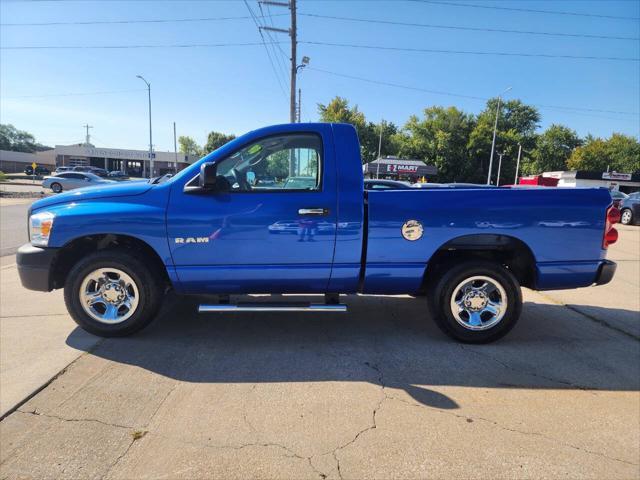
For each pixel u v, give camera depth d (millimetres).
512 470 2414
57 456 2475
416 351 4016
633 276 7629
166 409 2969
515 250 4188
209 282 3967
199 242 3865
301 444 2607
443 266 4125
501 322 4117
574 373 3631
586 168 70562
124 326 4082
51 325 4500
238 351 3951
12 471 2350
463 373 3586
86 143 99375
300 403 3072
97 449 2541
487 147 70500
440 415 2949
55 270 4145
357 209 3908
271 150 3965
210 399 3107
